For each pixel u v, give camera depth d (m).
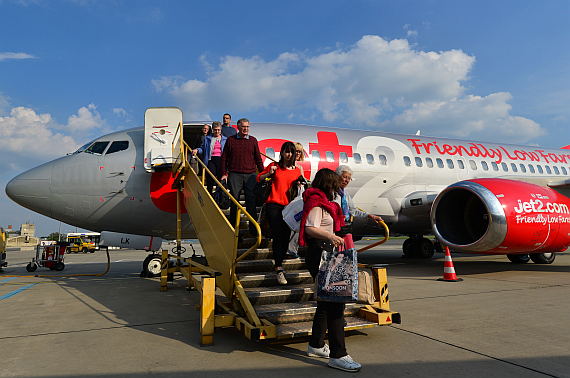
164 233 9.01
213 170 6.46
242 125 5.27
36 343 3.51
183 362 2.97
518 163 12.35
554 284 6.80
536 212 7.45
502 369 2.77
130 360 3.02
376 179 10.05
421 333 3.73
